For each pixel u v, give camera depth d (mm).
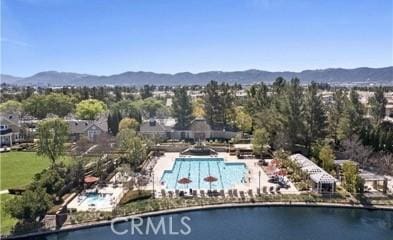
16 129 109062
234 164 81938
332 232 47469
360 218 51969
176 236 46250
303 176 65438
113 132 114000
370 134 78562
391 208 54219
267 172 71438
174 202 55562
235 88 189375
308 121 82750
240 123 106750
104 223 49156
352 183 58656
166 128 113500
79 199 56781
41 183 53656
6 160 84312
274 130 89500
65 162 76250
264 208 55406
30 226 46281
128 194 57250
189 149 93250
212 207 54875
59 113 145625
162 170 75500
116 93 180125
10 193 58938
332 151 74500
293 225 49625
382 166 67750
